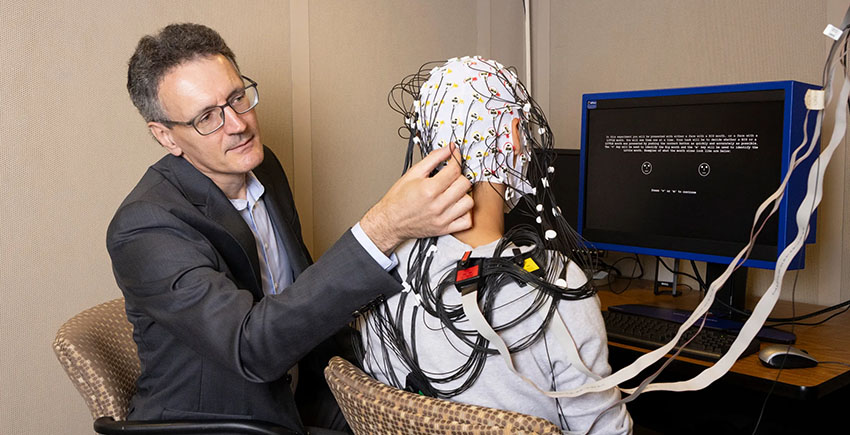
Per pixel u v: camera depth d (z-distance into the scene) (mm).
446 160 938
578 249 1070
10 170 1704
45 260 1771
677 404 1976
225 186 1490
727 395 1894
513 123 947
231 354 1099
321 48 2297
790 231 1625
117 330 1475
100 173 1849
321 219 2344
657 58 2396
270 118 2172
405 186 920
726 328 1659
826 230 2016
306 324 1047
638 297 2086
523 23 2844
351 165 2426
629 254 2436
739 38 2180
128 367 1451
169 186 1367
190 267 1185
